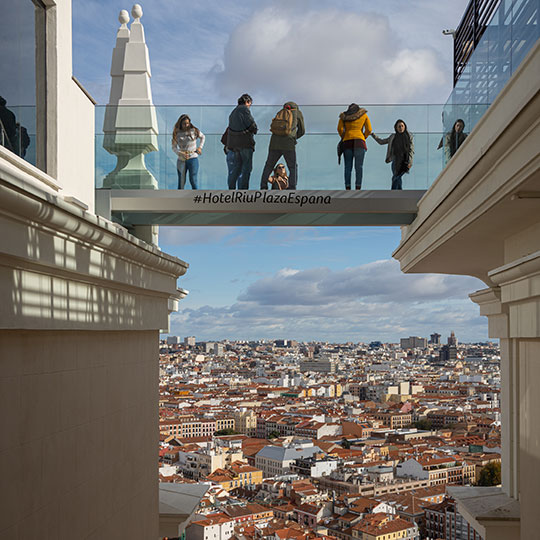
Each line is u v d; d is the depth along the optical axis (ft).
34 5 17.87
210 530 199.62
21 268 11.32
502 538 26.55
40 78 18.08
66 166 19.22
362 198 30.66
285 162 30.66
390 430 423.23
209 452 311.47
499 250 27.30
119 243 15.10
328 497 267.39
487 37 23.52
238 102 30.81
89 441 14.64
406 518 234.38
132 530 17.75
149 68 31.58
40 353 12.30
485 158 17.97
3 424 10.96
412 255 32.01
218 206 30.48
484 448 334.85
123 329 16.67
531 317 17.12
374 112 30.96
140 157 30.50
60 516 13.05
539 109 14.06
